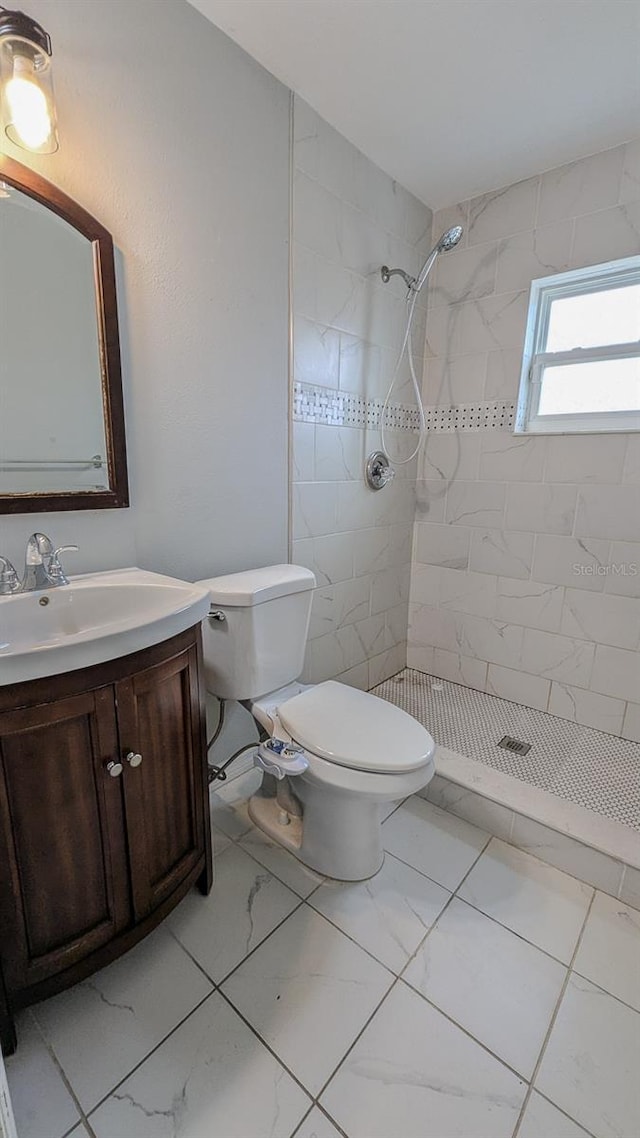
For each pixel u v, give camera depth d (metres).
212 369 1.43
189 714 1.11
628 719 1.92
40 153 1.00
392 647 2.46
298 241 1.61
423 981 1.10
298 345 1.67
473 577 2.29
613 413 1.90
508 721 2.06
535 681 2.15
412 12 1.22
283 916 1.24
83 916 0.95
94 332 1.16
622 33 1.27
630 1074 0.94
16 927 0.86
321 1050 0.96
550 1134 0.85
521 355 2.00
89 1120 0.86
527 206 1.91
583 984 1.10
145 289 1.25
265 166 1.47
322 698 1.43
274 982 1.08
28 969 0.89
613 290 1.85
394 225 1.97
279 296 1.58
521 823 1.47
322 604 1.97
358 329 1.90
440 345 2.23
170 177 1.25
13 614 1.00
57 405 1.13
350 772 1.18
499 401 2.09
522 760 1.76
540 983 1.10
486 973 1.12
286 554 1.78
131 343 1.24
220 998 1.05
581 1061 0.95
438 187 1.98
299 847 1.41
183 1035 0.98
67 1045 0.96
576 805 1.50
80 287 1.12
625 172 1.69
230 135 1.36
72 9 1.03
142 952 1.14
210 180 1.34
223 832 1.51
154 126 1.20
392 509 2.27
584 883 1.37
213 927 1.21
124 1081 0.91
